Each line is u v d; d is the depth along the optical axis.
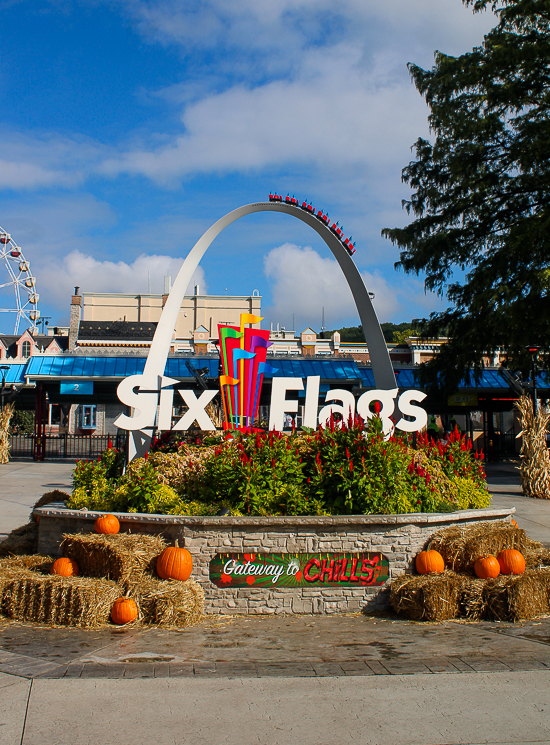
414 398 11.48
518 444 37.66
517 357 24.11
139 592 7.63
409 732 4.61
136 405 10.94
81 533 8.85
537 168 25.66
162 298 84.88
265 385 31.00
